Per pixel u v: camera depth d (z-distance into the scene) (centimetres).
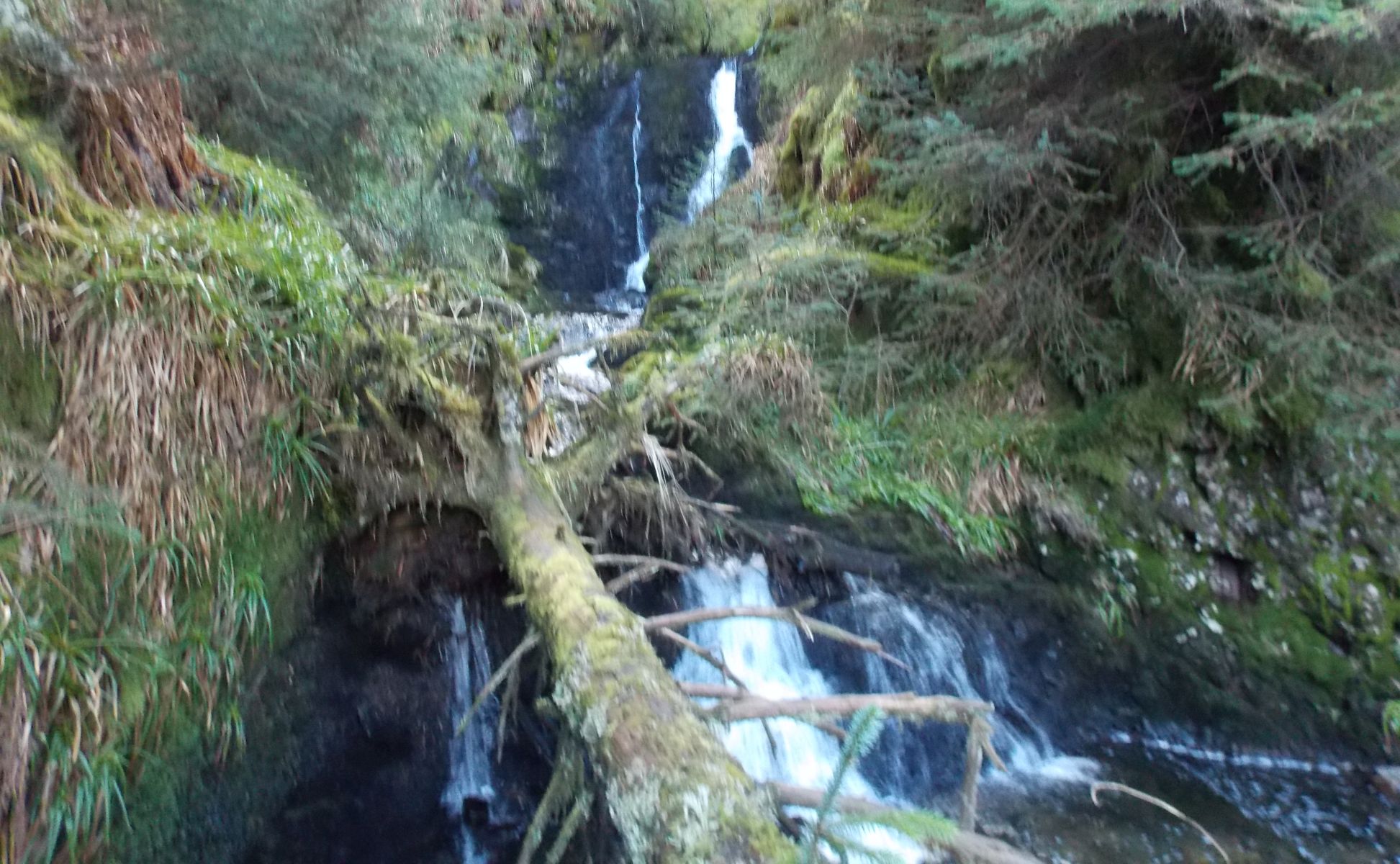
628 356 561
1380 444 392
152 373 248
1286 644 400
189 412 257
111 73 266
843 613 409
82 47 277
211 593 253
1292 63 373
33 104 265
